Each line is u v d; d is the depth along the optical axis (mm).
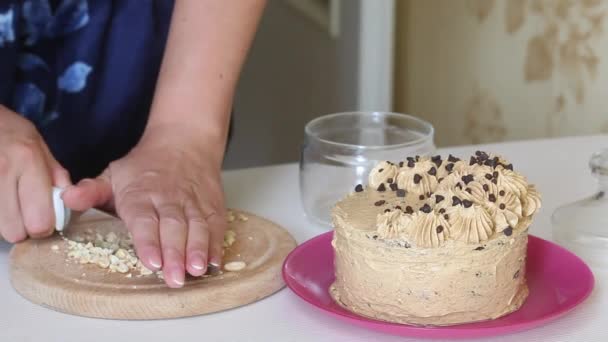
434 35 2350
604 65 1708
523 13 1957
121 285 960
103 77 1372
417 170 989
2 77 1302
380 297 914
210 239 1019
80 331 922
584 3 1742
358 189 995
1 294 995
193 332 920
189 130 1164
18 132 1081
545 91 1923
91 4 1327
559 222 1099
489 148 1413
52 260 1019
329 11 2430
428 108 2451
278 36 2832
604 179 1114
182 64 1186
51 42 1336
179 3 1208
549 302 949
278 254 1031
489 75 2127
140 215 1020
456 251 886
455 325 902
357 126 1214
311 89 2635
